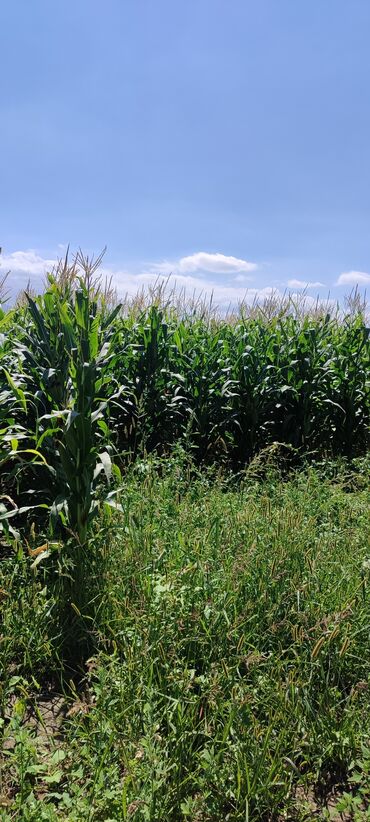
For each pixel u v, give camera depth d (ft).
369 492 24.16
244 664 12.57
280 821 9.87
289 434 34.65
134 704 11.19
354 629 13.17
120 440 31.37
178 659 12.27
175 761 10.03
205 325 41.14
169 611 12.86
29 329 29.76
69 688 13.00
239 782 9.74
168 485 22.36
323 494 22.48
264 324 40.52
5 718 11.93
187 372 33.06
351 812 10.09
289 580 14.01
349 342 38.04
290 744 10.93
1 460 18.12
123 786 9.48
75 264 21.94
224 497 20.95
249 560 14.51
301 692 11.80
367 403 36.45
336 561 15.97
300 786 10.61
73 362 17.29
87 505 16.63
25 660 13.38
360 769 11.00
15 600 14.85
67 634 14.03
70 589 14.75
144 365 31.65
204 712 11.34
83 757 10.53
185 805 9.27
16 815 9.36
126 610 13.92
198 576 14.33
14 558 16.72
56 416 16.74
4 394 19.48
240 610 13.69
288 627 13.11
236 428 34.04
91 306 22.03
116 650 12.53
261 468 24.36
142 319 35.70
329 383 35.45
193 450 31.86
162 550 15.39
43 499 20.62
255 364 33.78
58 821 9.11
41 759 10.68
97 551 15.72
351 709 11.57
